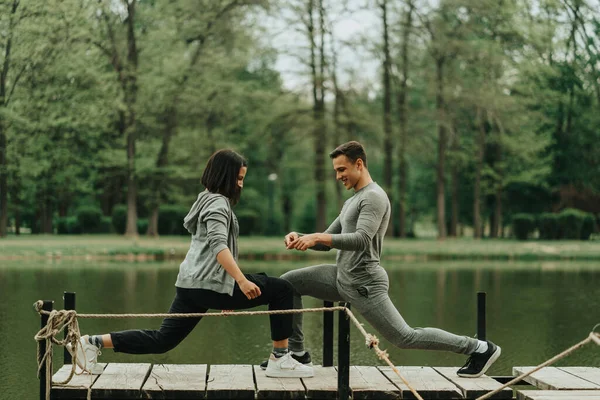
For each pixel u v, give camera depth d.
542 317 12.68
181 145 38.03
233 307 5.38
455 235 46.06
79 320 11.81
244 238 39.31
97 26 33.03
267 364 5.97
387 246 31.92
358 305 5.61
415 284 18.22
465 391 5.40
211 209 5.27
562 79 41.94
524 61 37.22
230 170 5.42
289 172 51.31
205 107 36.00
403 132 37.06
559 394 5.41
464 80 37.34
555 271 22.98
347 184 5.70
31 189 39.38
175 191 39.84
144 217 46.44
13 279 18.08
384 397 5.35
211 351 9.55
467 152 45.16
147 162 35.12
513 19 35.75
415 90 38.47
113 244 30.14
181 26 35.50
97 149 38.44
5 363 8.70
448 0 35.00
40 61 30.08
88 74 31.52
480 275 21.17
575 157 46.03
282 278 5.87
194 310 5.42
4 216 33.66
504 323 11.99
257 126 37.91
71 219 42.06
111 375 5.59
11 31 28.91
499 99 36.44
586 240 40.62
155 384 5.35
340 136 36.16
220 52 36.25
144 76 33.47
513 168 46.50
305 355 5.94
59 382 5.26
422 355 9.56
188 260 5.41
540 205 50.81
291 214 54.41
